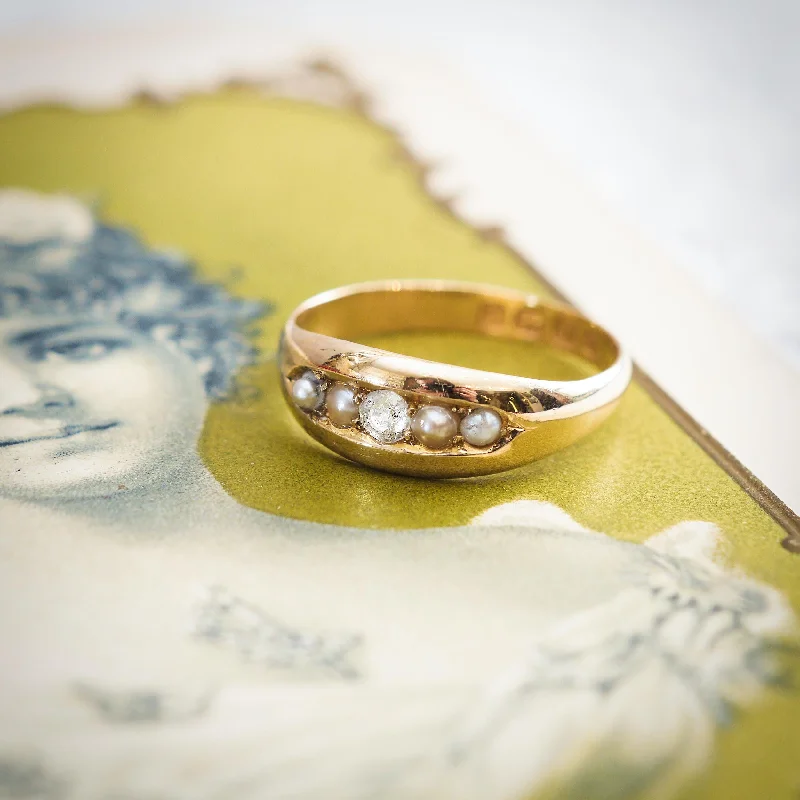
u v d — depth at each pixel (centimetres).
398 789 8
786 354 12
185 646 9
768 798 8
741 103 17
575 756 8
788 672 9
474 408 10
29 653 9
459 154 14
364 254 13
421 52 18
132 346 11
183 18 19
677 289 12
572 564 9
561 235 13
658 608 9
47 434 10
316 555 9
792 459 10
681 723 8
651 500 10
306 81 16
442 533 9
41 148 14
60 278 12
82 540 9
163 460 10
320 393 10
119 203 13
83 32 18
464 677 9
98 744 8
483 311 12
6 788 8
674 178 14
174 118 15
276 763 8
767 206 14
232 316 12
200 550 9
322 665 9
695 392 11
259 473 10
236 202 13
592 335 11
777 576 9
